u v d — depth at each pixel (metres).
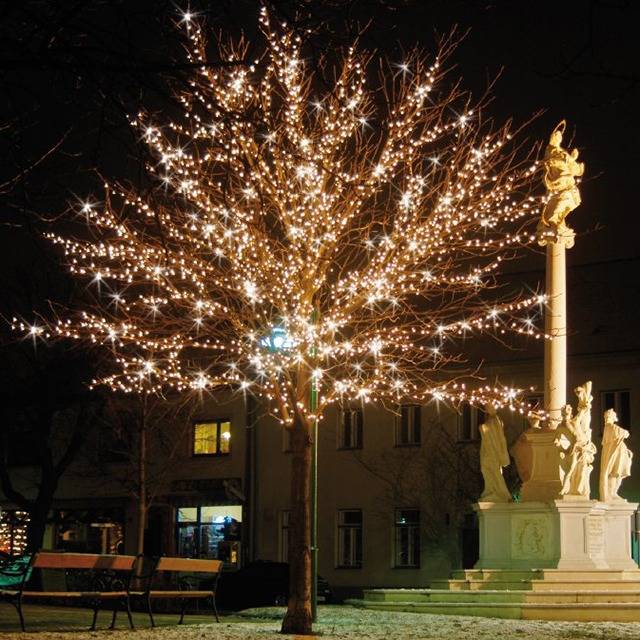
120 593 17.23
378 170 19.62
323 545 44.25
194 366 42.12
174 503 48.06
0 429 40.62
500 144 21.77
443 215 21.08
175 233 20.03
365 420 44.03
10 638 13.72
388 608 23.53
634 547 37.38
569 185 26.20
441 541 41.31
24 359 38.38
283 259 19.56
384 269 20.45
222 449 47.09
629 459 25.62
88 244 20.36
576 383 40.06
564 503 24.12
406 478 42.53
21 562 18.12
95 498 50.06
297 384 19.20
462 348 42.72
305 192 18.95
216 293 24.70
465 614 22.08
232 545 46.41
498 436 25.69
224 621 21.30
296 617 17.09
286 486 45.31
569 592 21.95
